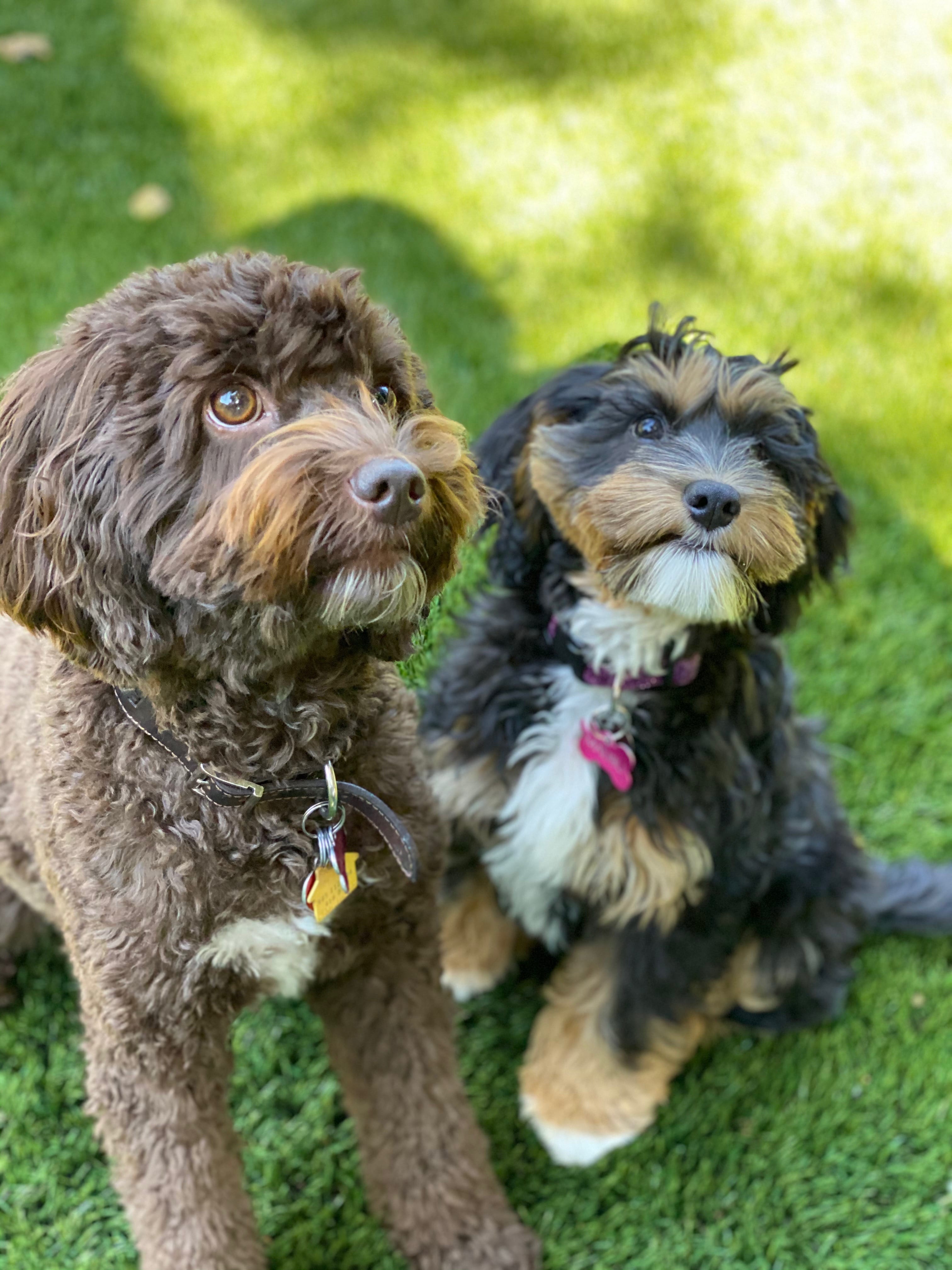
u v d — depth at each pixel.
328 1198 0.76
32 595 0.53
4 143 1.58
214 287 0.50
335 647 0.56
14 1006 0.83
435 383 1.26
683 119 1.72
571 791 0.75
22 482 0.52
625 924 0.78
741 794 0.75
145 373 0.49
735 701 0.75
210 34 1.83
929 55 1.84
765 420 0.71
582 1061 0.79
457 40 1.85
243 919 0.57
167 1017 0.57
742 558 0.66
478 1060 0.85
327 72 1.77
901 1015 0.86
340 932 0.62
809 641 1.10
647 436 0.71
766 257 1.51
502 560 0.79
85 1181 0.75
